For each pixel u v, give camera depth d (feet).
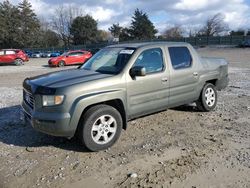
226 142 18.25
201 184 13.47
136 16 294.05
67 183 13.80
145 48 19.95
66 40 303.27
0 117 24.34
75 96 16.28
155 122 22.26
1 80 52.24
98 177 14.26
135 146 17.84
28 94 18.06
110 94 17.38
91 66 20.66
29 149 17.53
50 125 16.15
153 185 13.44
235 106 27.02
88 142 16.70
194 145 17.87
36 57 196.34
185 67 22.39
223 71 26.20
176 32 328.29
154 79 19.83
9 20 264.52
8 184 13.83
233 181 13.69
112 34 341.41
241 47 160.45
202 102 24.22
